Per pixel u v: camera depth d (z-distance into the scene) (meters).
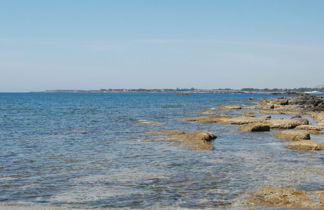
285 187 13.55
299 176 15.31
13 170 16.58
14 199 12.20
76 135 30.39
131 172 16.16
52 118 50.34
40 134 31.23
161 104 101.50
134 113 61.19
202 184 14.08
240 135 29.81
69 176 15.42
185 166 17.44
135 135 29.98
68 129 35.41
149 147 23.31
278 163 18.14
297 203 11.35
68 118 50.19
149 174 15.77
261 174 15.72
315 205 11.09
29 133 31.98
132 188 13.54
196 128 36.00
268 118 41.12
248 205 11.41
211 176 15.38
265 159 19.25
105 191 13.17
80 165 17.72
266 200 11.85
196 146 23.28
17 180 14.74
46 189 13.42
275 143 25.23
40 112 64.56
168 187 13.68
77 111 67.38
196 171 16.36
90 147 23.58
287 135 27.41
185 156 20.11
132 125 39.38
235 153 21.12
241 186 13.75
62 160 19.05
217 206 11.36
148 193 12.89
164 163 18.17
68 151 21.98
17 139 27.75
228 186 13.76
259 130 32.25
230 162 18.41
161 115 56.16
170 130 32.81
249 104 102.50
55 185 13.98
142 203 11.77
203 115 56.25
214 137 27.47
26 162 18.47
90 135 30.38
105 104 102.06
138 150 22.19
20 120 46.78
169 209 11.14
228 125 38.72
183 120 45.62
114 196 12.55
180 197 12.41
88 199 12.22
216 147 23.41
